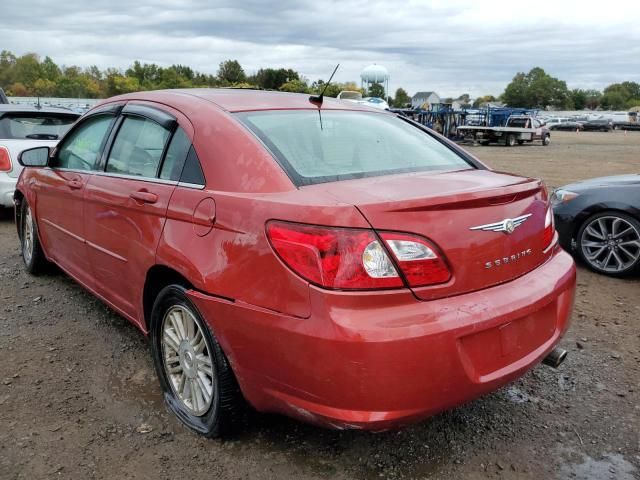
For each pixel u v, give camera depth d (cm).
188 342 282
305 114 314
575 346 386
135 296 321
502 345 238
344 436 281
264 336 228
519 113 3625
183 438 279
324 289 213
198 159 279
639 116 7444
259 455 266
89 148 391
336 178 262
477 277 234
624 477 254
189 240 265
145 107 341
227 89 355
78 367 350
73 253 406
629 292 502
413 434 284
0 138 732
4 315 429
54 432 282
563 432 286
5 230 725
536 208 271
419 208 222
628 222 533
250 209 240
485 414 302
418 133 355
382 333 207
